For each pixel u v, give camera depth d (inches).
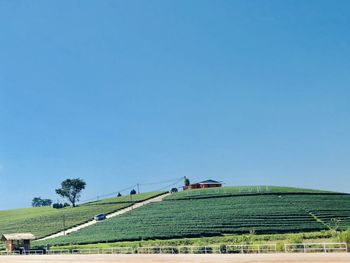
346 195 6624.0
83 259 3051.2
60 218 7111.2
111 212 6904.5
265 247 2918.3
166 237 4475.9
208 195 6756.9
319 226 4562.0
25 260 3287.4
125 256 3009.4
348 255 2236.7
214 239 4040.4
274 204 5816.9
